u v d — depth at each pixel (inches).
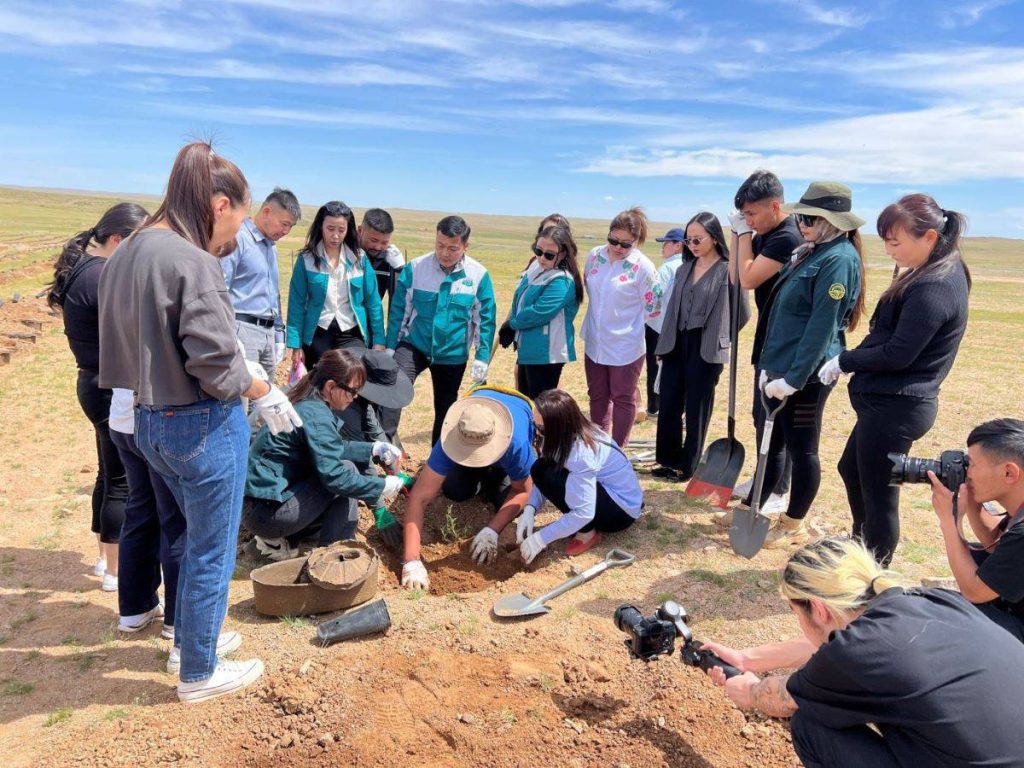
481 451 193.6
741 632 164.9
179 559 151.3
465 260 257.9
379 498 190.9
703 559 198.8
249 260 235.5
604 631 164.6
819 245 181.9
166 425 122.0
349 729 132.0
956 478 121.7
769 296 202.8
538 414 189.2
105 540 178.1
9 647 158.4
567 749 128.9
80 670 150.4
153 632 164.7
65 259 158.9
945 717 84.6
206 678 139.5
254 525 186.9
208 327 115.9
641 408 366.9
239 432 129.5
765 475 217.3
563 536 192.5
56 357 450.6
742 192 203.2
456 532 219.5
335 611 171.8
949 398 409.7
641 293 249.0
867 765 92.0
